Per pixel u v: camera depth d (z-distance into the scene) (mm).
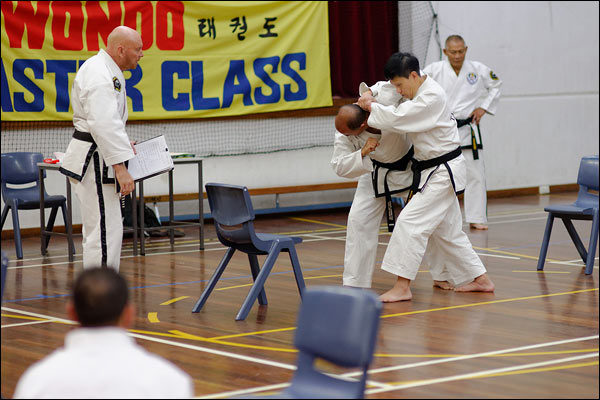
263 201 11242
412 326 5324
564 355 4645
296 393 3139
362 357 2932
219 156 10898
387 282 6773
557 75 13641
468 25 12602
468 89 9781
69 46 9820
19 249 8164
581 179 7375
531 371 4340
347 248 6324
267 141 11281
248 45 10875
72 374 2365
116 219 6094
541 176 13594
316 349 3084
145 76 10289
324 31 11344
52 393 2355
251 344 4922
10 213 9641
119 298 2475
